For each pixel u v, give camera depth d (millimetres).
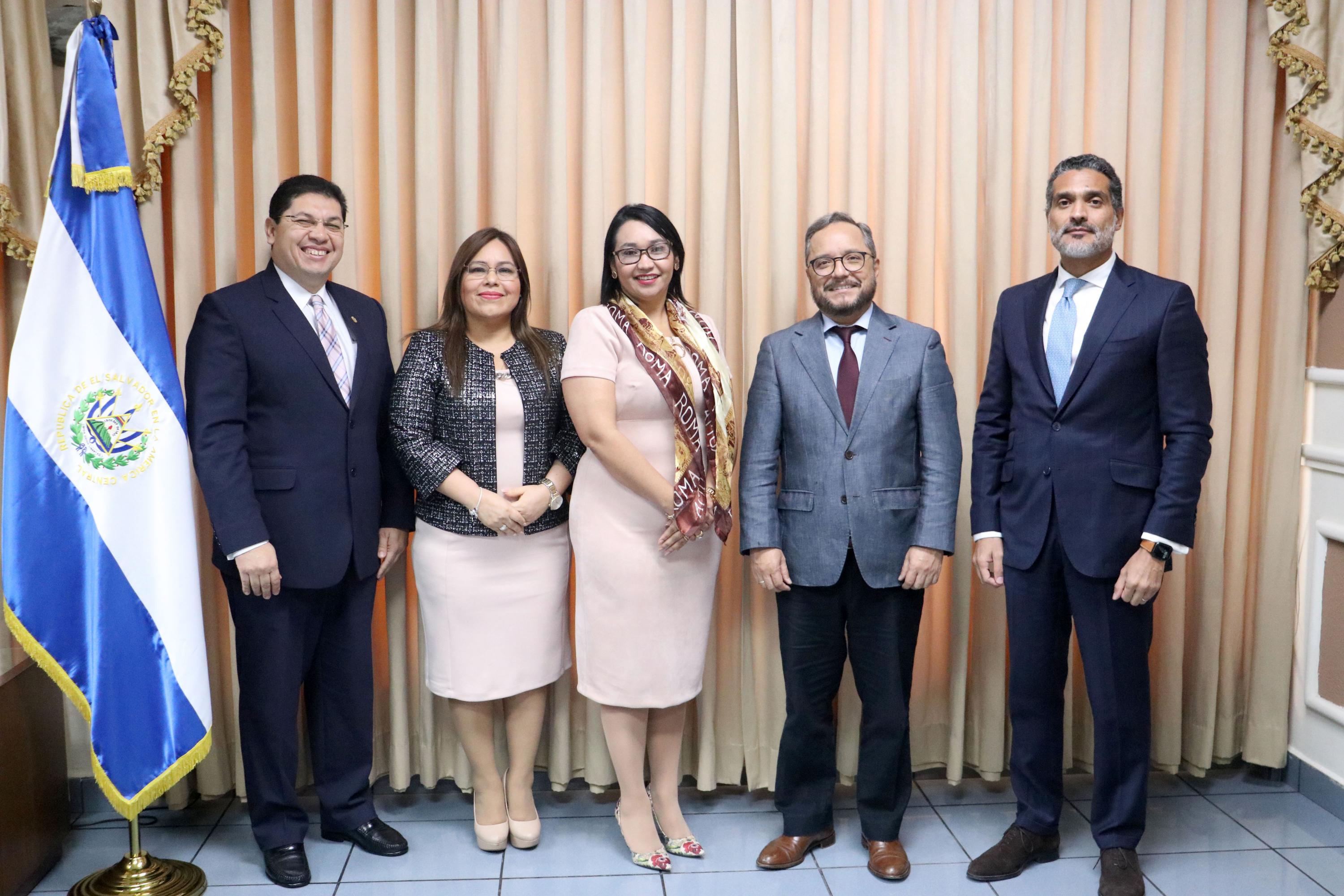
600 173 2619
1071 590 2260
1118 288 2217
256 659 2285
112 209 2129
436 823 2654
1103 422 2203
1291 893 2266
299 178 2258
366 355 2354
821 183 2654
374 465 2381
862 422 2287
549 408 2406
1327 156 2529
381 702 2779
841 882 2342
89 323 2104
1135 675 2246
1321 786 2695
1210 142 2682
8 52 2332
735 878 2365
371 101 2633
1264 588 2789
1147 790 2451
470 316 2408
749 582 2729
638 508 2289
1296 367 2707
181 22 2389
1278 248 2721
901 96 2658
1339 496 2611
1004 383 2389
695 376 2277
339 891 2297
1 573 2055
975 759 2828
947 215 2719
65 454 2076
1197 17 2625
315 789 2678
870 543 2270
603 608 2320
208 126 2574
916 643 2404
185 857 2449
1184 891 2275
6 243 2371
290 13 2578
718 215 2625
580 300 2697
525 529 2359
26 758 2289
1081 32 2643
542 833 2598
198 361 2197
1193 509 2143
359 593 2424
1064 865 2410
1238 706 2859
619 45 2635
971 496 2477
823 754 2439
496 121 2602
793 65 2607
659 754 2449
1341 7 2482
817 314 2432
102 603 2088
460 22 2559
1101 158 2389
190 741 2135
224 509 2146
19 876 2252
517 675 2389
